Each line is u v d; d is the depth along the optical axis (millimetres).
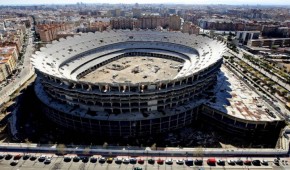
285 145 89188
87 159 84375
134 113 105000
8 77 177250
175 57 195000
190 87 108938
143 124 102125
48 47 160250
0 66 166875
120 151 88062
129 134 104688
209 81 127875
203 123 116062
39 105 127562
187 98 113750
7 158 84938
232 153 86188
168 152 87062
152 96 101438
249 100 121562
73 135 106188
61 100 113375
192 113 111875
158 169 79875
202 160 83375
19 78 175000
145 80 155250
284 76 171375
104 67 180750
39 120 117438
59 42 173375
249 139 104188
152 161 83562
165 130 108000
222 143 100750
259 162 81750
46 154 87000
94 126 103812
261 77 169125
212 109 110125
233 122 106062
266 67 193000
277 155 85062
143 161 83500
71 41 182750
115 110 106312
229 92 130750
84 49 184250
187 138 104062
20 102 134875
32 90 149625
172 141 101812
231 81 148750
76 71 159625
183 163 82375
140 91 101562
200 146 98125
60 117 109812
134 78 159000
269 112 108500
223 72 167375
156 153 87250
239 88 137375
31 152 87938
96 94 99812
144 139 103312
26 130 108750
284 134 94750
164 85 104188
